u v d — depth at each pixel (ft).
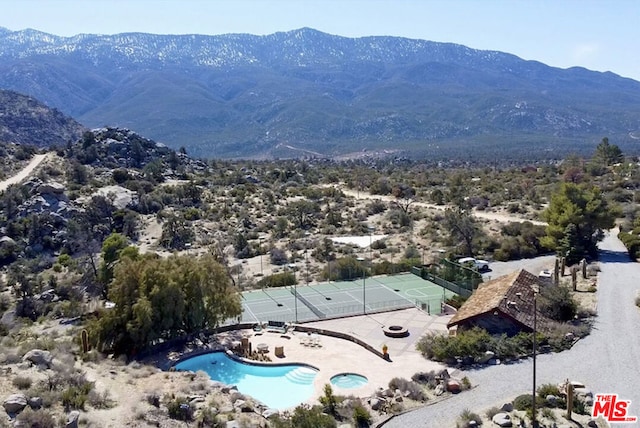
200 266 159.12
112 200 366.63
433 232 298.15
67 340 148.05
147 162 512.22
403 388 118.11
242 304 188.96
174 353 144.36
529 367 127.54
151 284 149.28
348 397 114.83
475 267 218.38
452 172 619.26
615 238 262.67
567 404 103.45
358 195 439.63
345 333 156.76
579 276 198.29
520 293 151.74
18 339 148.36
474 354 132.36
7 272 277.44
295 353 144.05
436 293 195.21
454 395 116.26
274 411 107.34
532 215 317.83
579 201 233.14
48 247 312.09
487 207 352.90
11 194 352.49
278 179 522.47
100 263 238.89
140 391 113.09
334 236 309.42
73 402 98.02
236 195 424.87
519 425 100.83
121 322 144.25
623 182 374.02
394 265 227.40
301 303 188.03
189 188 413.18
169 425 96.58
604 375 121.19
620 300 169.27
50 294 235.20
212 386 118.83
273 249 284.20
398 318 169.58
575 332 142.72
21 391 97.96
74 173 411.34
